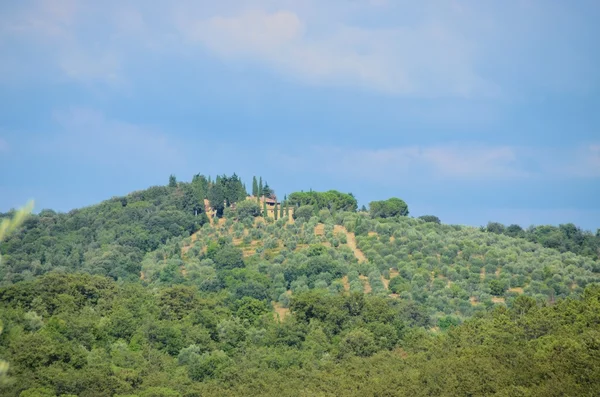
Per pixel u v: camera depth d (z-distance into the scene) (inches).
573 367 4810.5
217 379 6963.6
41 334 6589.6
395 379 5743.1
